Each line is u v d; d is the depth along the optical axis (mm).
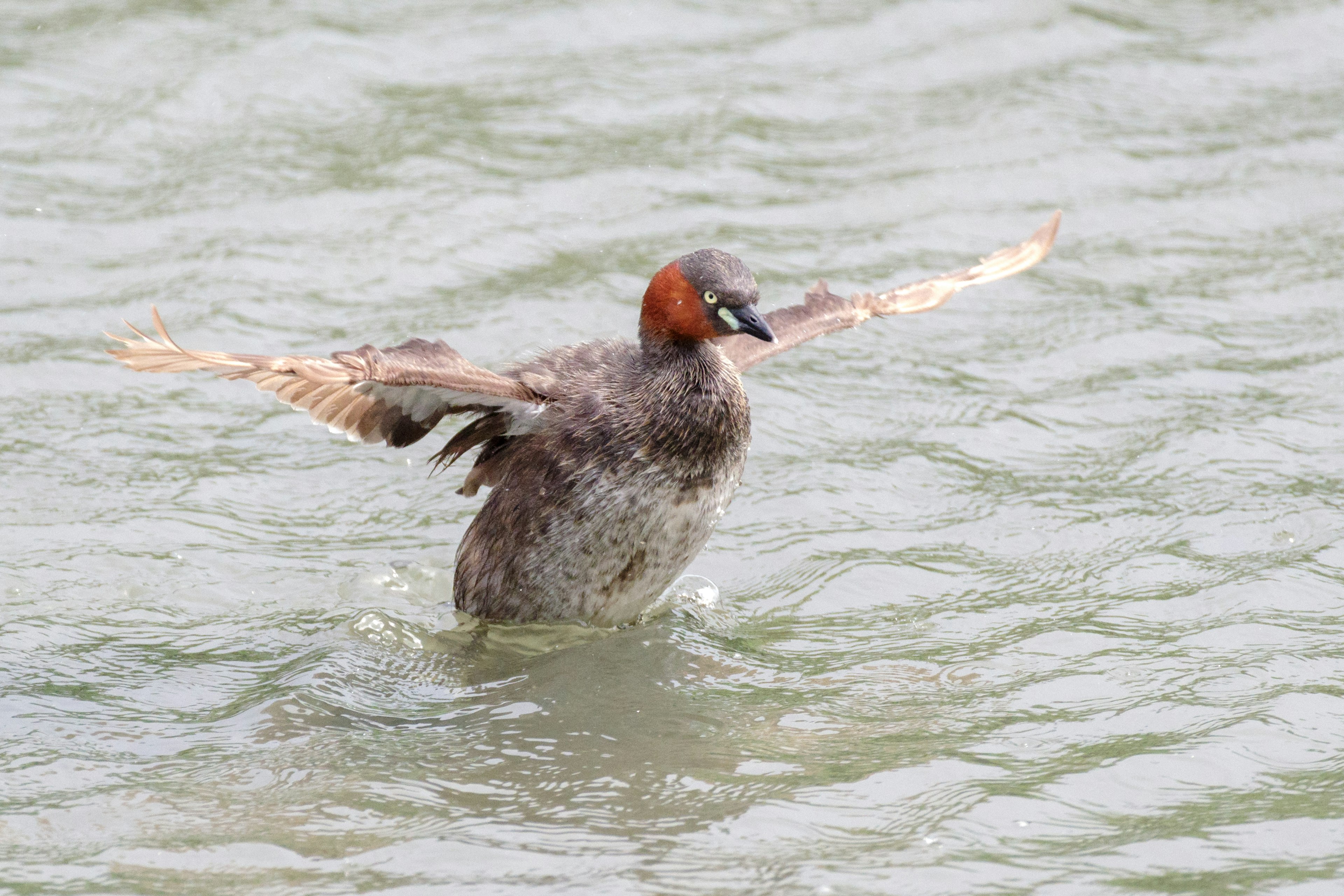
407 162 19391
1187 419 14359
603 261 17500
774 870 7824
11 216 17766
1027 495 13219
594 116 20688
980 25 23094
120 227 17781
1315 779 8727
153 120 20047
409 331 15938
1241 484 13125
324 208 18344
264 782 8836
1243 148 20031
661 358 10992
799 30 23000
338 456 14172
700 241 17906
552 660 10734
